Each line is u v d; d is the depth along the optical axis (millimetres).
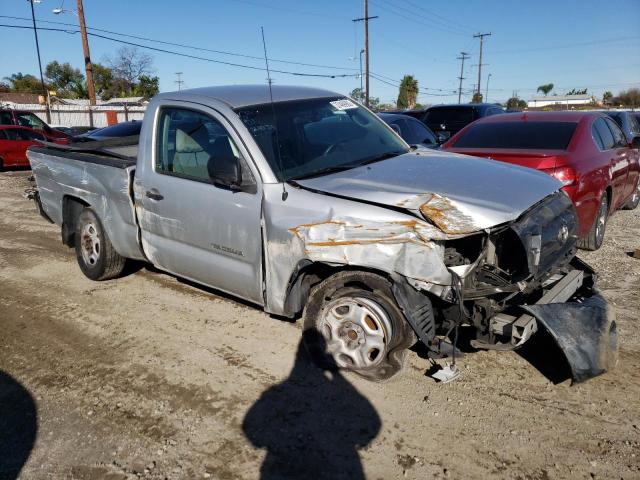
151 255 4980
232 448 3182
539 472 2922
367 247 3389
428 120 15172
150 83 60312
